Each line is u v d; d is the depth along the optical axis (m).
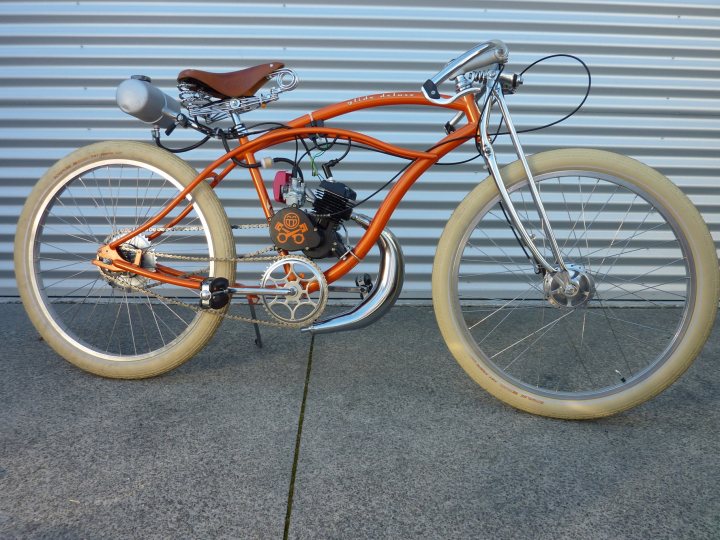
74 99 2.67
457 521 1.38
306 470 1.56
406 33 2.63
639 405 1.86
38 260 2.09
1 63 2.62
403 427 1.78
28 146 2.73
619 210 2.85
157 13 2.58
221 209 2.02
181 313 2.71
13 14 2.56
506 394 1.87
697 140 2.79
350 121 2.73
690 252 1.75
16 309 2.75
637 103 2.74
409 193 2.82
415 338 2.47
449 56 2.67
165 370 2.04
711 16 2.63
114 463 1.57
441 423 1.81
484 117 1.81
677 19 2.63
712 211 2.89
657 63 2.69
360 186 2.81
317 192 1.81
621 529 1.37
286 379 2.07
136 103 1.78
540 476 1.56
